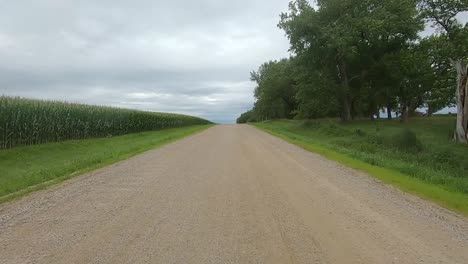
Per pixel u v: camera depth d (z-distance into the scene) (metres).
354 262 4.86
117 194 9.07
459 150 21.92
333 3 41.00
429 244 5.55
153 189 9.59
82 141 25.94
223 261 4.90
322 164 14.27
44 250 5.35
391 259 4.96
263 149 20.19
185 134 35.97
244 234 6.00
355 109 49.75
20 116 20.94
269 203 8.07
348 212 7.35
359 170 12.81
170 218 6.94
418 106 49.62
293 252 5.21
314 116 50.50
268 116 93.06
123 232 6.14
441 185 11.51
